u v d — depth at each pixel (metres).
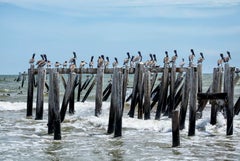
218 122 21.44
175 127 16.81
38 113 24.92
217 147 16.84
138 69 24.48
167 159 14.90
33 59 30.38
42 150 16.45
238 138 18.69
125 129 21.64
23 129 21.78
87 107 31.91
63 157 15.31
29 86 26.45
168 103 27.53
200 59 27.83
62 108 23.66
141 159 14.94
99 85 23.86
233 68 18.70
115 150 16.45
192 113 19.05
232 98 18.80
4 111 32.19
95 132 20.92
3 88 68.38
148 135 19.89
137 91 24.75
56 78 18.30
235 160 14.73
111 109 19.81
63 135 20.00
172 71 25.78
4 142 18.03
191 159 14.88
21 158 15.12
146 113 24.23
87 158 15.15
